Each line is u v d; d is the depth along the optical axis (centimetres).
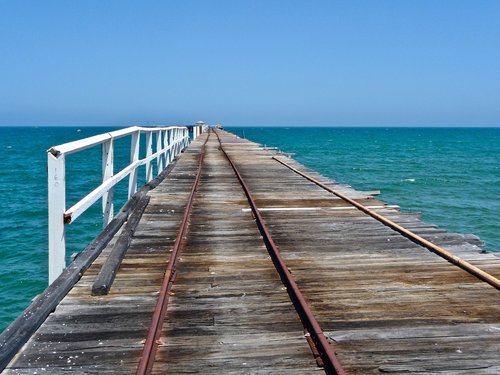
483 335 397
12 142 9881
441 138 13638
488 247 1506
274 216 853
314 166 4312
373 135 16512
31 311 407
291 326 412
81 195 2470
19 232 1591
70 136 14450
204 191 1117
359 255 621
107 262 541
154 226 768
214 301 464
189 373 338
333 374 336
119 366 345
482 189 2834
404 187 2891
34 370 338
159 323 404
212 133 5178
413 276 541
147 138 1201
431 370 344
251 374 337
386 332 402
